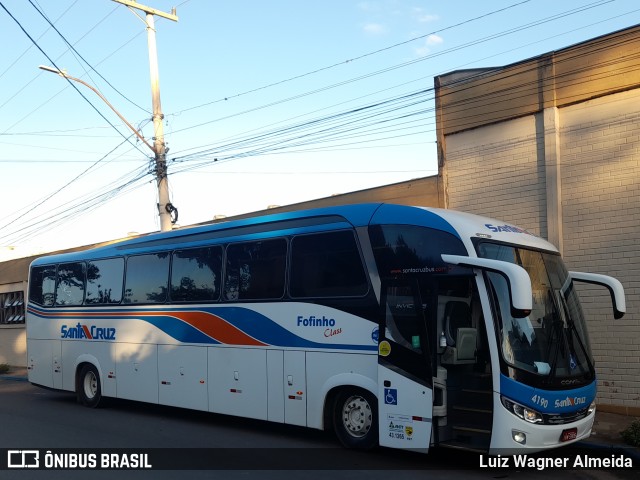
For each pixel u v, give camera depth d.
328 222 9.67
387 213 9.02
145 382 12.60
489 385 8.00
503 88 12.91
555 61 12.19
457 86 13.66
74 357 14.69
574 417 8.07
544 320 8.21
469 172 13.41
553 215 12.00
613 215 11.38
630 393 11.06
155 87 18.77
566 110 12.06
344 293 9.25
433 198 13.91
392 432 8.40
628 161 11.24
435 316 8.23
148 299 12.73
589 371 8.44
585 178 11.75
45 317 15.70
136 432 11.09
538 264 8.71
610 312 11.33
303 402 9.62
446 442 8.15
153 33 19.02
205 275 11.54
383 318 8.63
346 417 9.30
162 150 18.66
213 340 11.18
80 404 14.58
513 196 12.70
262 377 10.26
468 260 7.87
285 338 9.95
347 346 9.11
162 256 12.55
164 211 18.45
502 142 12.93
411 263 8.53
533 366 7.80
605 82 11.54
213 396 11.10
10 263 28.56
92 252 14.55
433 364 8.13
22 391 18.70
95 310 14.13
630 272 11.13
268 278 10.39
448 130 13.75
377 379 8.69
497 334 7.76
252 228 10.87
